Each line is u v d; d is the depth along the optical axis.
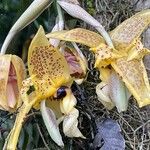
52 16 0.30
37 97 0.24
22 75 0.25
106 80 0.25
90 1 0.30
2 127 0.30
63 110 0.25
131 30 0.25
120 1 0.30
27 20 0.25
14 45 0.29
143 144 0.29
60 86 0.24
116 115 0.29
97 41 0.24
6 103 0.25
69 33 0.24
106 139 0.28
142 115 0.29
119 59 0.24
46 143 0.30
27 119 0.29
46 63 0.24
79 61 0.25
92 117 0.29
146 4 0.30
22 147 0.30
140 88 0.24
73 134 0.25
